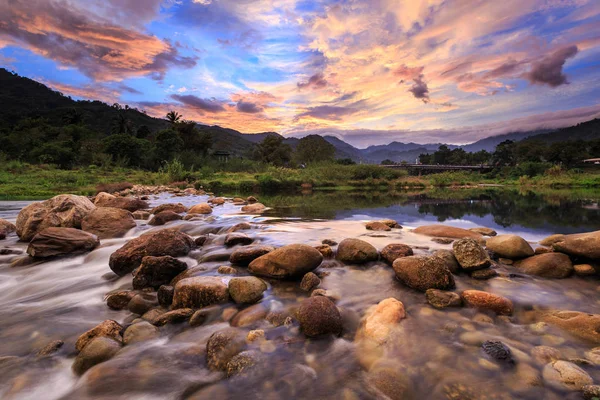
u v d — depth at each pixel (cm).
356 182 3512
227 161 6122
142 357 249
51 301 380
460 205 1286
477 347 242
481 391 197
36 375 239
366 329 270
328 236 610
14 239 707
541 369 213
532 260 399
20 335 298
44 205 743
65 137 6925
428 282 341
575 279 364
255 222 822
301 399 200
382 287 362
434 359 230
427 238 574
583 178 3653
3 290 423
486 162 11800
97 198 1174
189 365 240
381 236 600
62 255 541
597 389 183
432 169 9700
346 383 212
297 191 2644
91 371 234
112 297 362
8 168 3884
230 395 207
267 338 263
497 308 294
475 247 387
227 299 334
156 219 837
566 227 689
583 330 254
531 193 2122
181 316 305
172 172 3238
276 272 392
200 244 581
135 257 461
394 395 199
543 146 9131
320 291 344
